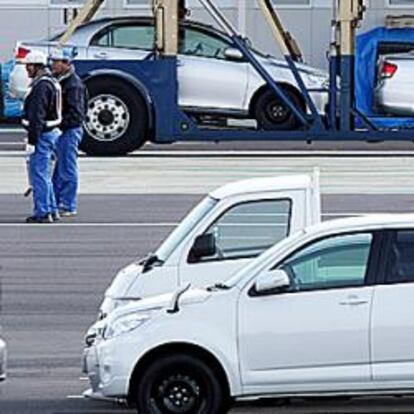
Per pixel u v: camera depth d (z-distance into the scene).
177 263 35.12
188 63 81.12
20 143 87.69
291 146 88.25
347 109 80.19
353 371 29.38
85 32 81.56
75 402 32.66
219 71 81.31
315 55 99.69
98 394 30.42
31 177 59.69
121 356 29.78
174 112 79.62
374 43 83.69
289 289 29.66
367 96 83.62
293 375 29.42
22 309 43.16
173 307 29.83
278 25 82.06
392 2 95.75
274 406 31.95
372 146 87.88
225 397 29.72
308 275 29.78
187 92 81.31
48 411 31.86
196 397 29.70
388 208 61.47
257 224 35.50
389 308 29.42
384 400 32.59
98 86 79.12
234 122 83.06
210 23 97.31
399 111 82.94
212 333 29.55
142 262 36.41
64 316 42.19
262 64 81.69
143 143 80.06
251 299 29.62
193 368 29.70
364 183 69.56
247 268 30.12
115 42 81.38
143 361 29.80
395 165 76.69
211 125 82.56
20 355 37.41
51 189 60.16
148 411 29.78
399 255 29.78
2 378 31.28
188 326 29.62
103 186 69.56
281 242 30.98
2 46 100.25
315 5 99.50
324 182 69.69
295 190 35.66
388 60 83.06
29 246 54.44
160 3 79.00
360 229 30.00
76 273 48.94
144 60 79.38
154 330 29.70
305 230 30.75
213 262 35.09
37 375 35.28
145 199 65.56
